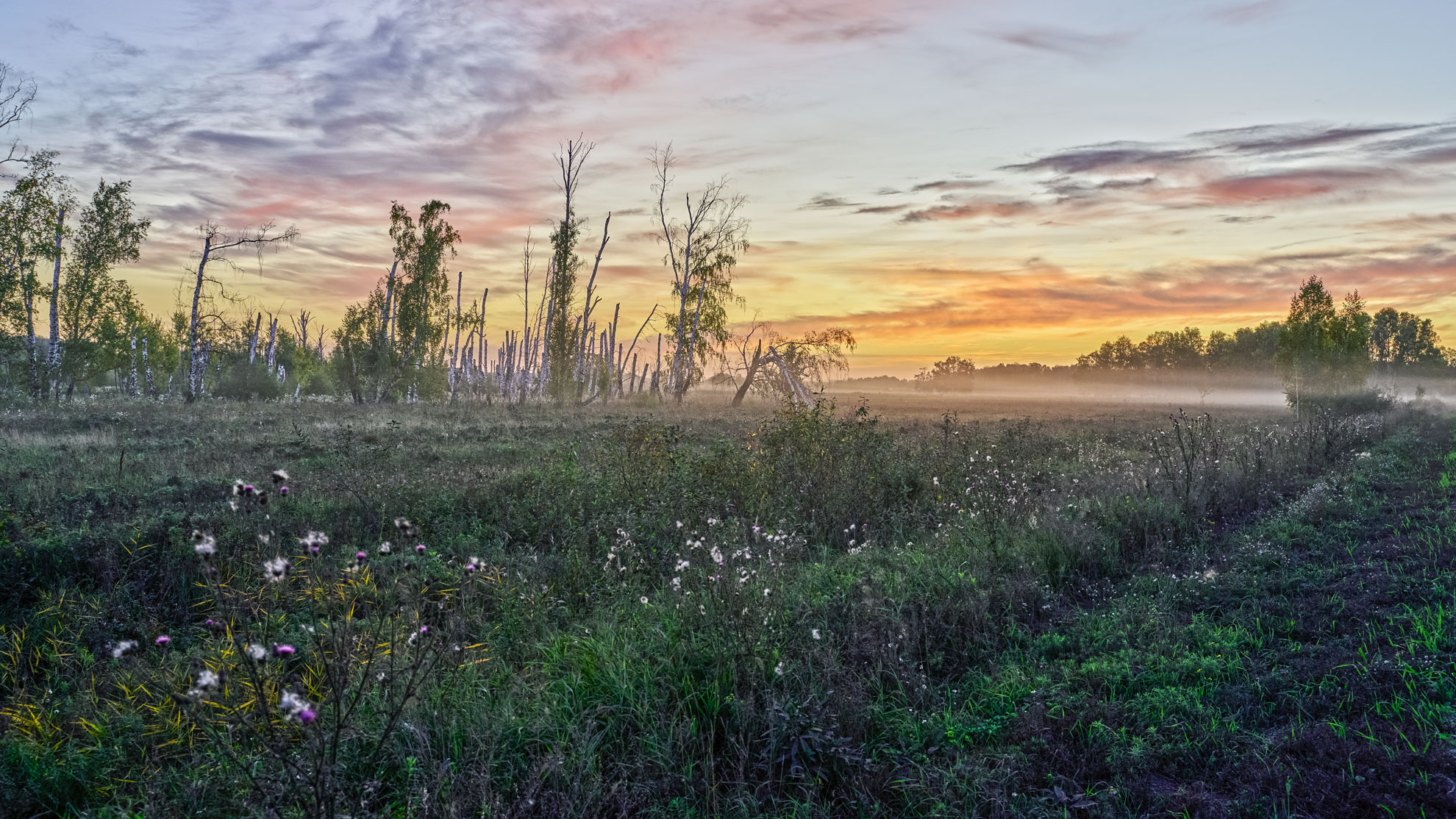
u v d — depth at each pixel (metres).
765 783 4.11
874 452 11.77
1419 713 4.39
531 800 3.70
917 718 4.81
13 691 5.45
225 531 7.92
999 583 6.97
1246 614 6.27
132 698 5.02
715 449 12.41
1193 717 4.67
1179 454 13.39
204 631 6.16
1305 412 29.12
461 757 4.16
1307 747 4.23
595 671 4.96
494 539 8.66
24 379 29.91
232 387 40.25
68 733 4.79
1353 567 7.23
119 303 33.97
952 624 6.16
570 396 42.81
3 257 29.14
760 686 4.84
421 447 16.34
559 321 42.06
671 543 8.16
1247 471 11.62
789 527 9.00
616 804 3.93
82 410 24.33
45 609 6.46
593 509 9.36
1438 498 10.15
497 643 5.93
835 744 4.26
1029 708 4.83
